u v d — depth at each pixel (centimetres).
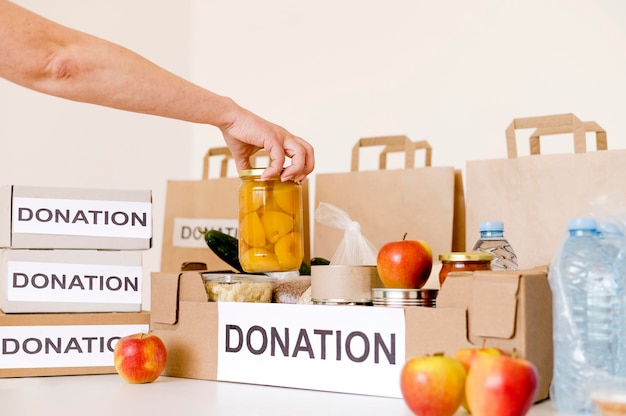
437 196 183
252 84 294
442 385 89
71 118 263
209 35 304
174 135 293
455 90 247
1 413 104
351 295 122
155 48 293
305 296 132
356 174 194
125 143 278
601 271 102
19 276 136
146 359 126
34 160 254
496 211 167
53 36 115
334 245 197
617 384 92
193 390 121
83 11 270
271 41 290
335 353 118
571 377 101
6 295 136
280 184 134
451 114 248
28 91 253
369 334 115
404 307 113
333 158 274
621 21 217
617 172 152
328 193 198
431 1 254
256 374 125
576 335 101
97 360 138
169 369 135
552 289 106
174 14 300
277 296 138
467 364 96
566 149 227
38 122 255
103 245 140
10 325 135
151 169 285
